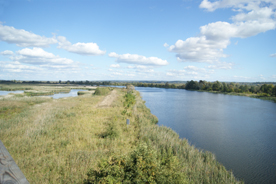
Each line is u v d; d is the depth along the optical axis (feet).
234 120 81.35
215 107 122.72
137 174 17.57
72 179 21.13
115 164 19.34
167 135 45.14
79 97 138.51
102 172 19.15
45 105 88.28
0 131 38.19
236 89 292.61
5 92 206.69
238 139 54.08
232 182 26.84
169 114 93.50
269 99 187.21
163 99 176.55
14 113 63.36
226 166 36.29
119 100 119.24
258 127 69.26
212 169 29.66
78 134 39.19
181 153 34.01
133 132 45.06
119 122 53.01
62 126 45.93
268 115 95.25
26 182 4.33
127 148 32.81
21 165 23.80
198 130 63.72
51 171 23.26
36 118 54.80
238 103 151.53
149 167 18.25
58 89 270.05
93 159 26.63
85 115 61.77
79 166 24.75
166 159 23.34
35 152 29.01
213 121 78.64
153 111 102.22
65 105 89.20
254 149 45.96
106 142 34.81
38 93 187.52
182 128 65.92
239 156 41.37
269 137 56.34
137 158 18.76
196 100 171.01
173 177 19.71
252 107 126.41
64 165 24.80
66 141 33.96
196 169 28.32
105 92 172.76
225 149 45.73
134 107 88.84
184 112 100.58
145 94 242.99
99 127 46.68
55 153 29.17
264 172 33.86
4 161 5.16
